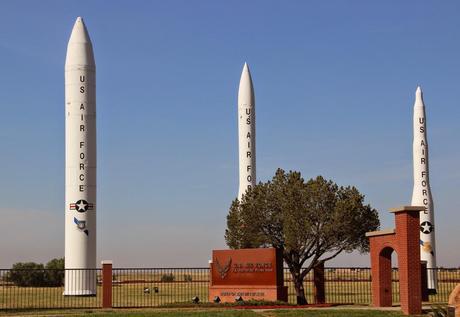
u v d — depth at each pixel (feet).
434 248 238.89
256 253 151.64
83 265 199.52
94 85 205.98
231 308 137.69
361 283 278.46
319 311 124.06
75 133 202.39
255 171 242.17
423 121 245.24
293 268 161.07
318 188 159.94
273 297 148.46
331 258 160.45
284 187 164.86
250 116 242.78
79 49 204.64
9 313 129.49
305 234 157.17
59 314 125.39
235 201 174.91
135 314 121.08
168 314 120.26
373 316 117.39
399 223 123.65
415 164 244.22
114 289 246.06
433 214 241.55
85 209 201.05
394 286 239.30
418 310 119.85
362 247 159.53
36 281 306.14
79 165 201.87
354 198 158.61
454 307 89.20
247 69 247.29
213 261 155.43
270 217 166.30
